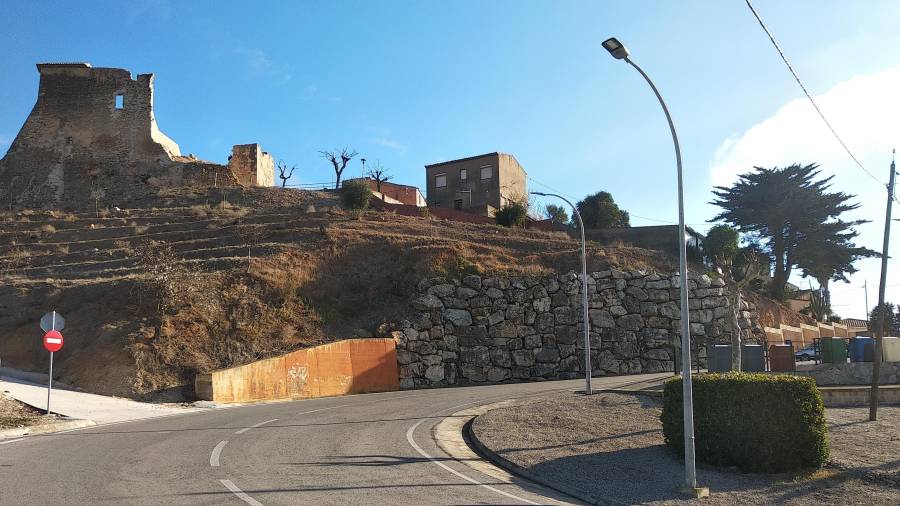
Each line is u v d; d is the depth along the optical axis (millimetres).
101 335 27109
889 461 11117
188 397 24125
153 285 29906
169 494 8109
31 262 40375
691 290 38031
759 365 22000
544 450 12883
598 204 59219
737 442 11078
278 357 27094
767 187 53844
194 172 60750
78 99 61125
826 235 51812
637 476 10703
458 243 41656
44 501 7621
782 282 52969
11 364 26938
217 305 31094
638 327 37062
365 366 30953
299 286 35531
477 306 35562
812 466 10961
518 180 73250
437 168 71688
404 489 9109
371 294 36688
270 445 12766
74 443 12891
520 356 35188
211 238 43688
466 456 12703
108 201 57906
